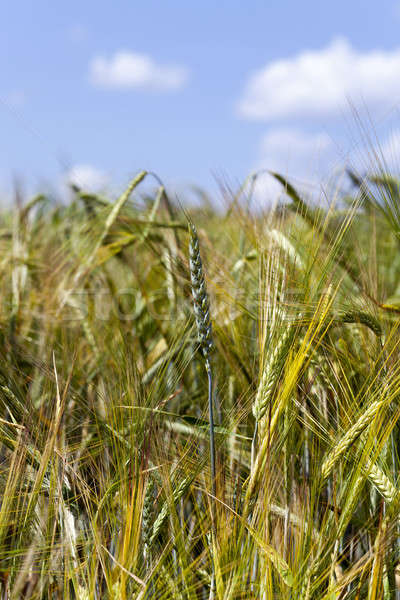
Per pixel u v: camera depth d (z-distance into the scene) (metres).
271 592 1.82
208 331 1.76
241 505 2.08
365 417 1.99
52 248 5.44
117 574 1.80
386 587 2.07
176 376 2.80
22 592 2.01
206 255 3.74
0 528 1.85
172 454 2.28
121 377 2.37
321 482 2.07
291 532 2.05
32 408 2.41
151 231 4.28
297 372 2.02
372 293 3.22
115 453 2.19
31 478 2.08
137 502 1.84
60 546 1.91
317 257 2.77
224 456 2.41
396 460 2.47
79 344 3.65
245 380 3.01
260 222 3.48
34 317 4.43
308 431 2.53
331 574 1.90
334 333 3.02
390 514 2.01
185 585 1.89
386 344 2.48
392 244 4.52
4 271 4.73
